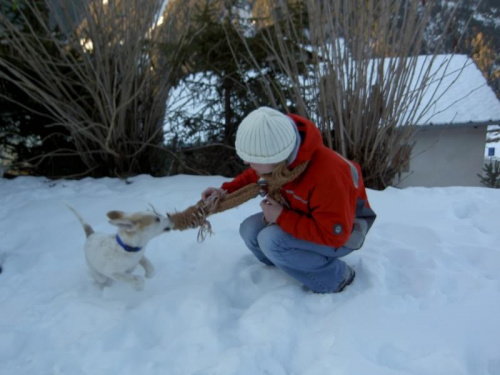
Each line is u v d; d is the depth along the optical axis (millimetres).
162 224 2543
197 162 6215
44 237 3490
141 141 5691
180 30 5609
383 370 1927
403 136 4988
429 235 3324
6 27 4906
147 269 2727
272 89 5629
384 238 3350
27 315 2463
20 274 2961
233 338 2246
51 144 5766
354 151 4961
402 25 4543
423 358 1996
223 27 5176
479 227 3582
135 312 2457
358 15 4539
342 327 2203
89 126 4922
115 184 5055
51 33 4949
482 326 2207
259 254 2836
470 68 10586
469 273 2754
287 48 5090
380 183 5242
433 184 9961
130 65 5047
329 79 4684
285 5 4715
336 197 2197
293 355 2105
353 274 2656
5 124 5520
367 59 4578
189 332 2244
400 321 2264
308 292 2580
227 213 3836
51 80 5078
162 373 2000
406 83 4664
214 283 2703
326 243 2283
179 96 5910
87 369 2047
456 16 4629
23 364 2100
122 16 5000
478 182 9875
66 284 2820
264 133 2021
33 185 5027
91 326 2367
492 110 9297
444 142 9734
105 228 3658
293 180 2271
